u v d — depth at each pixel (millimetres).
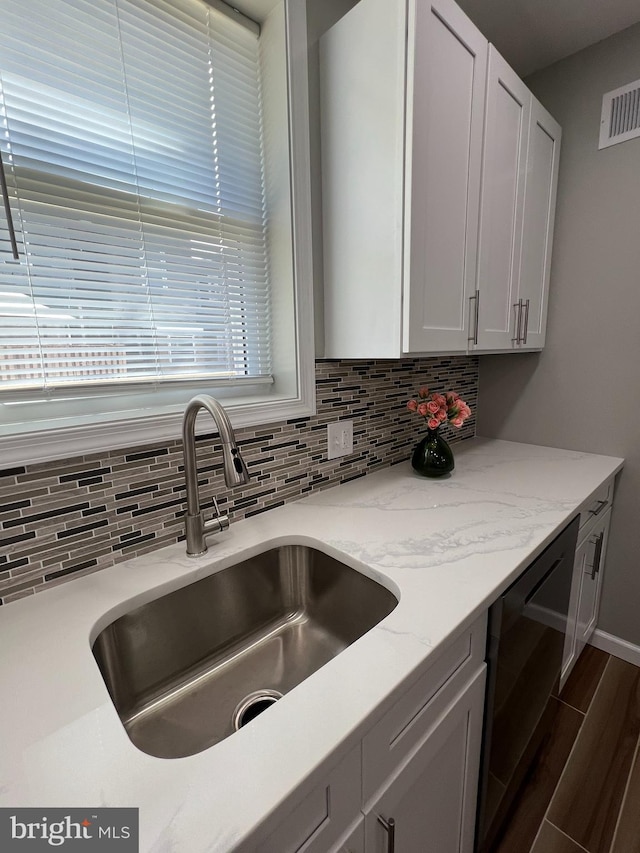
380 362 1441
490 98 1156
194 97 980
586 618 1611
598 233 1569
